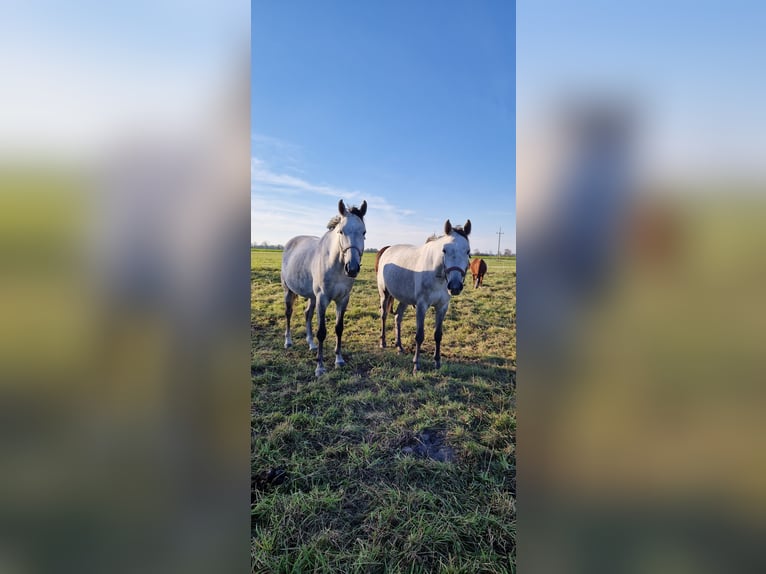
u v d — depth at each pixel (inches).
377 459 85.3
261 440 89.3
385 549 69.0
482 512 74.6
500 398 100.1
